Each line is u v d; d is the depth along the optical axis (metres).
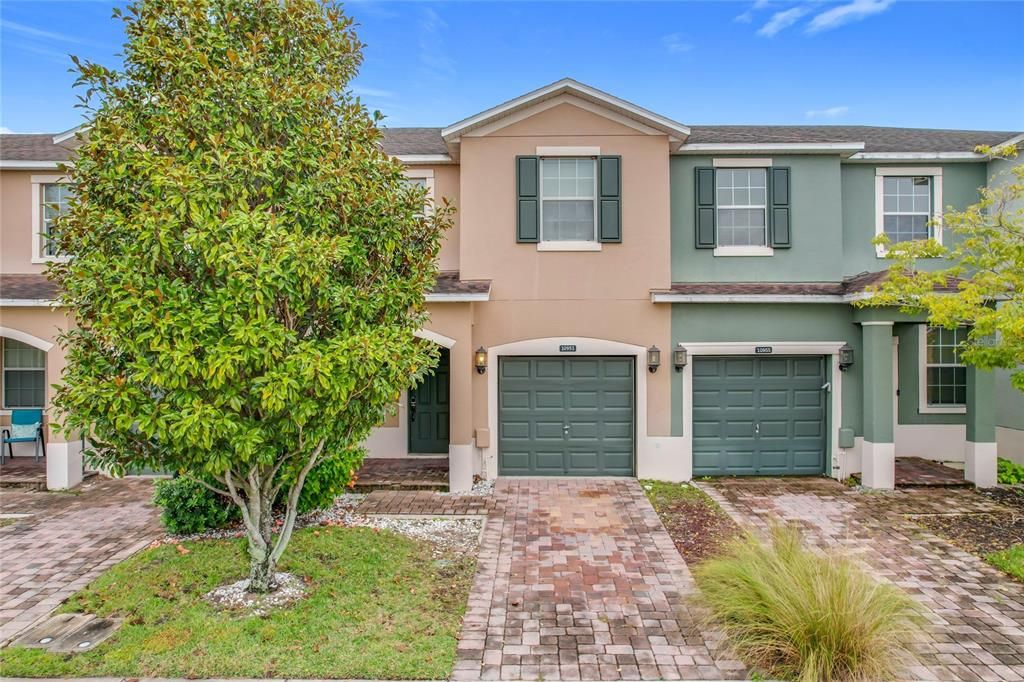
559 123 11.12
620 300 11.16
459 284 10.80
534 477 11.25
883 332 10.57
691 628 5.46
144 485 10.81
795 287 11.36
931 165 12.02
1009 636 5.32
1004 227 8.73
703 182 11.55
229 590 5.98
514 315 11.18
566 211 11.31
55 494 10.24
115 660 4.78
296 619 5.41
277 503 8.23
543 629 5.45
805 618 4.62
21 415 12.05
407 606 5.79
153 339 4.82
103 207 5.41
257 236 5.17
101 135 5.37
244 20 5.99
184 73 5.49
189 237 4.91
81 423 5.12
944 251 9.14
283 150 5.61
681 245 11.63
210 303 5.02
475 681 4.62
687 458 11.12
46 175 12.13
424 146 12.49
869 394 10.62
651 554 7.34
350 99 6.55
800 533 8.10
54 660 4.82
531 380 11.31
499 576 6.66
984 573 6.77
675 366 11.12
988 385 10.55
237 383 5.02
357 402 5.89
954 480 10.70
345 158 5.92
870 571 6.36
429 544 7.64
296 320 5.92
